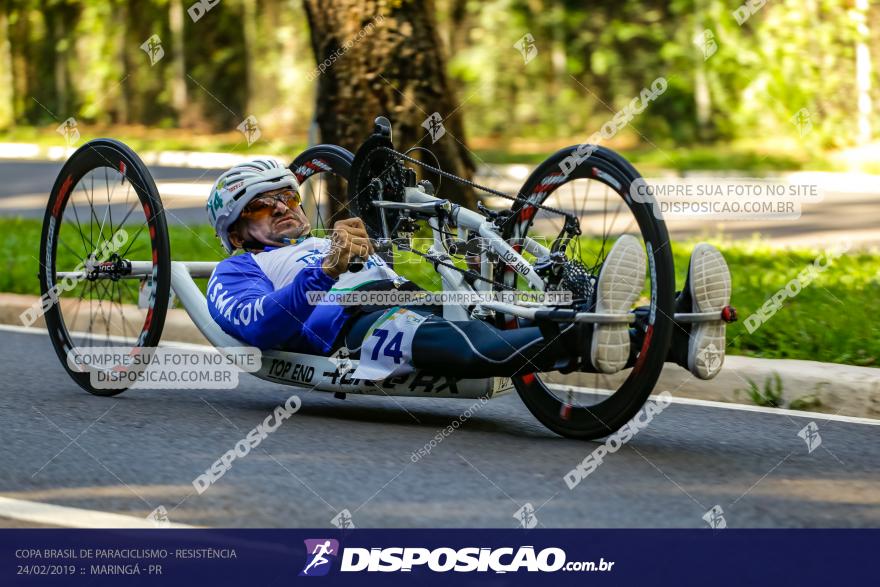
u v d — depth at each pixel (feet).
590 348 26.07
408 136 54.60
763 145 125.59
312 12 55.01
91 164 34.68
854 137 121.29
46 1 175.11
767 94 124.98
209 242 61.26
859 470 25.86
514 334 27.63
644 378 26.53
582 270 27.58
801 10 122.52
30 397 33.42
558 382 32.65
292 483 24.36
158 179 118.21
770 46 124.57
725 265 26.40
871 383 32.55
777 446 28.27
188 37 163.84
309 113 151.12
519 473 25.21
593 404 28.14
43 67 178.19
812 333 39.09
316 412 31.91
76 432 28.91
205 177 119.75
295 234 32.22
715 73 127.54
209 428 29.53
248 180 31.45
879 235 72.08
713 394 34.63
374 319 29.84
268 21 153.17
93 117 173.58
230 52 160.86
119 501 23.21
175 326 43.96
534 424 30.73
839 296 47.37
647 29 132.36
